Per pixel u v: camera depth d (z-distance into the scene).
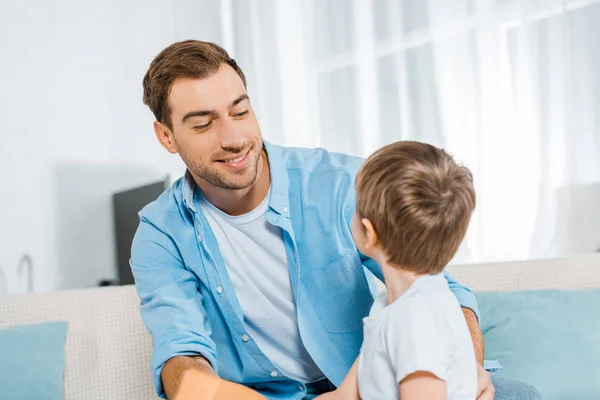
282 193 1.49
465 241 3.70
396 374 1.10
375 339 1.15
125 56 4.11
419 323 1.08
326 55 4.05
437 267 1.18
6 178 3.81
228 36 4.26
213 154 1.38
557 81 3.60
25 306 2.03
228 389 1.03
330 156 1.60
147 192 3.60
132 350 2.04
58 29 3.96
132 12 4.12
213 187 1.46
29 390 1.87
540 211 3.63
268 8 4.16
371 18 3.94
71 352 2.00
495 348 1.91
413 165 1.15
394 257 1.18
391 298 1.22
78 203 3.95
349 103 4.00
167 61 1.38
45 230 3.88
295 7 4.11
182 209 1.55
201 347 1.39
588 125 3.55
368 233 1.20
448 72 3.77
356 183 1.23
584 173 3.56
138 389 2.02
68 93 3.97
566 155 3.59
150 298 1.53
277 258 1.51
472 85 3.74
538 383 1.82
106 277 3.99
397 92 3.88
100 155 4.03
